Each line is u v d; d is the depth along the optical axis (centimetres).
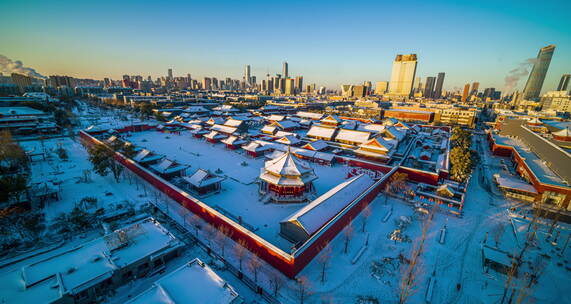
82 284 3734
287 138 12625
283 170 7119
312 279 4434
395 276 4575
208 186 7562
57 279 3762
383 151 10588
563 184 7375
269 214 6531
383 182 8000
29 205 6047
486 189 8562
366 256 5075
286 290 4184
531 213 6938
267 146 11762
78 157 10525
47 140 13112
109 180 8219
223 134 14938
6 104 17362
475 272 4734
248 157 11362
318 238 4881
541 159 9688
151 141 13988
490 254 4975
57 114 17362
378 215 6662
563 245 5541
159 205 6706
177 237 5469
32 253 4712
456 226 6216
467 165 8519
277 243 5350
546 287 4416
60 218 5638
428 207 7062
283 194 7256
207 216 5953
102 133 14275
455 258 5091
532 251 5297
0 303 3394
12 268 4353
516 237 5781
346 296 4125
